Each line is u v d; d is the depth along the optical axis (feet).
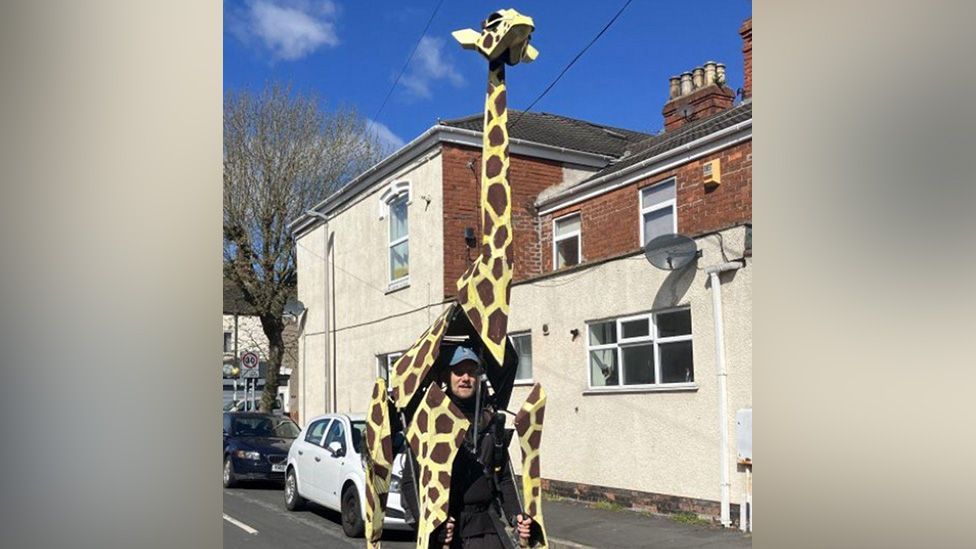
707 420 30.76
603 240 43.29
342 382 60.90
